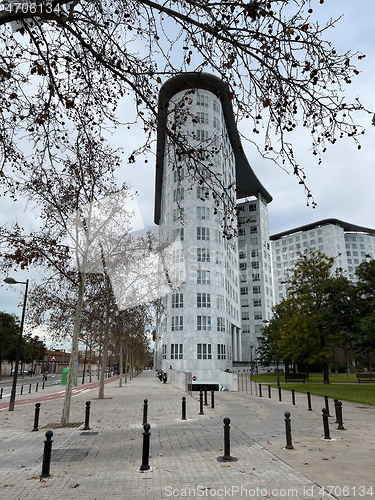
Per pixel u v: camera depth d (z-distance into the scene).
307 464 6.74
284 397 20.53
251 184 90.19
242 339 85.69
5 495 5.29
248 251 90.06
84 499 5.13
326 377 33.34
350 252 133.75
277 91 4.78
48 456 6.25
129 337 27.78
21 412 15.27
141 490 5.47
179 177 5.56
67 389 11.97
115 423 11.81
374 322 23.61
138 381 48.03
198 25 4.58
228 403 17.61
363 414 13.48
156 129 5.23
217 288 52.03
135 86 5.24
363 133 4.36
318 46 4.33
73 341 12.52
